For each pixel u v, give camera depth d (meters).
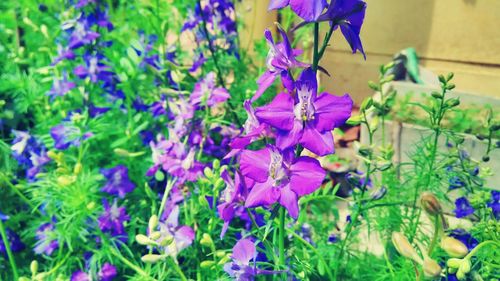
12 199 0.38
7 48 0.47
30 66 0.46
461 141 0.29
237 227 0.33
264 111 0.19
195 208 0.30
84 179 0.33
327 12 0.18
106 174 0.33
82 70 0.37
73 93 0.40
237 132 0.34
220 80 0.38
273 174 0.19
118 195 0.35
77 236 0.34
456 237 0.27
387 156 0.27
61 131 0.35
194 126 0.32
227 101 0.37
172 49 0.39
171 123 0.34
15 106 0.43
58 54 0.39
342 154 0.56
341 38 0.72
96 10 0.40
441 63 0.72
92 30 0.39
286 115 0.19
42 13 0.47
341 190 0.46
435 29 0.71
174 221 0.26
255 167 0.19
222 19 0.40
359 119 0.26
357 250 0.33
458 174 0.29
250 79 0.42
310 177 0.19
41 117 0.41
